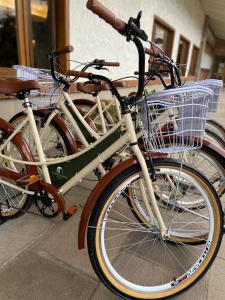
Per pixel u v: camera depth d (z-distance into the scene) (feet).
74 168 4.06
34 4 7.22
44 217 5.09
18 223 4.91
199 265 3.49
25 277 3.73
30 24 7.25
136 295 3.30
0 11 6.56
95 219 3.04
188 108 2.86
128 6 11.03
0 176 4.57
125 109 3.08
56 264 4.00
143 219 4.41
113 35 10.66
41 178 4.45
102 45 10.09
